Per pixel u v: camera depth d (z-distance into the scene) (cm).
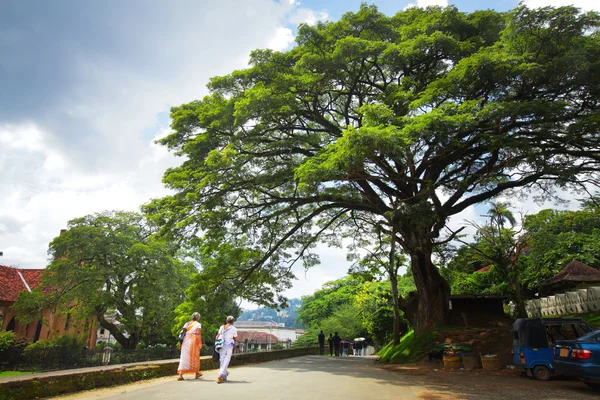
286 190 2272
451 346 1572
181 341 1025
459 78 1438
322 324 5228
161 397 698
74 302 3666
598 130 1352
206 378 1023
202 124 1923
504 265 2558
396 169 1797
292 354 2416
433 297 1997
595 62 1388
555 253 2927
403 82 1773
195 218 1861
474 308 2386
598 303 2055
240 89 1927
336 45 1656
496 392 882
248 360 1634
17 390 643
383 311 4066
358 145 1193
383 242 2516
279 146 1883
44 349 2461
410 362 1722
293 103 1728
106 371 845
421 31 1825
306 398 733
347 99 2027
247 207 2044
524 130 1559
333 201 2009
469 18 1922
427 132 1281
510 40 1510
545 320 1147
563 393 862
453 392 877
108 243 3048
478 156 1691
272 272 2258
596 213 2605
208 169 1830
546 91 1538
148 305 3089
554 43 1473
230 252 2109
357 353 4053
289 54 1867
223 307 2162
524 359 1123
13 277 3931
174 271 3228
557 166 1492
